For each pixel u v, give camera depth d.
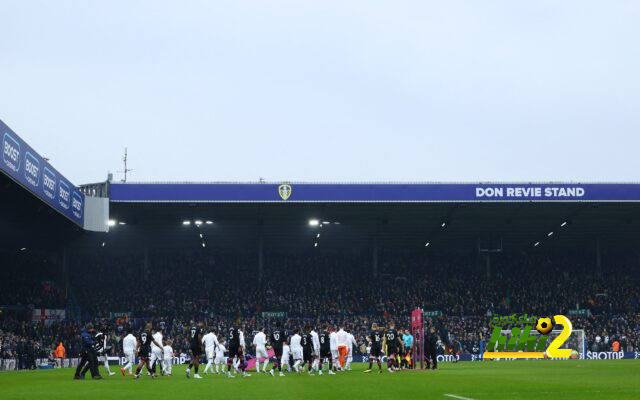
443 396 20.41
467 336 66.50
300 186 61.84
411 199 62.06
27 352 47.88
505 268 81.88
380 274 80.00
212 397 20.45
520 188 62.25
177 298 73.19
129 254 79.31
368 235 77.31
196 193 61.06
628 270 82.25
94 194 61.78
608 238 79.38
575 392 22.09
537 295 77.31
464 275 80.50
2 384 27.52
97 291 73.25
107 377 33.25
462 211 68.19
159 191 60.84
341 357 39.00
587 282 79.19
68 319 66.00
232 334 33.66
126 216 67.56
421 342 40.12
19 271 70.06
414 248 83.62
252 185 61.50
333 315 71.88
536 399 19.50
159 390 23.48
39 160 46.38
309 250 82.69
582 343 65.50
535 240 80.06
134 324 66.81
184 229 73.06
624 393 21.67
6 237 66.38
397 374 34.41
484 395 20.88
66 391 23.22
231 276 77.69
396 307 74.12
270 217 69.38
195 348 32.38
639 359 62.84
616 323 71.88
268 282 76.88
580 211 68.62
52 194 49.59
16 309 63.16
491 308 74.50
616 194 62.19
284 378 31.02
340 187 62.06
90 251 77.62
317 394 21.33
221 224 71.75
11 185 47.12
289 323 69.00
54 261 74.88
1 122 38.84
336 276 78.88
